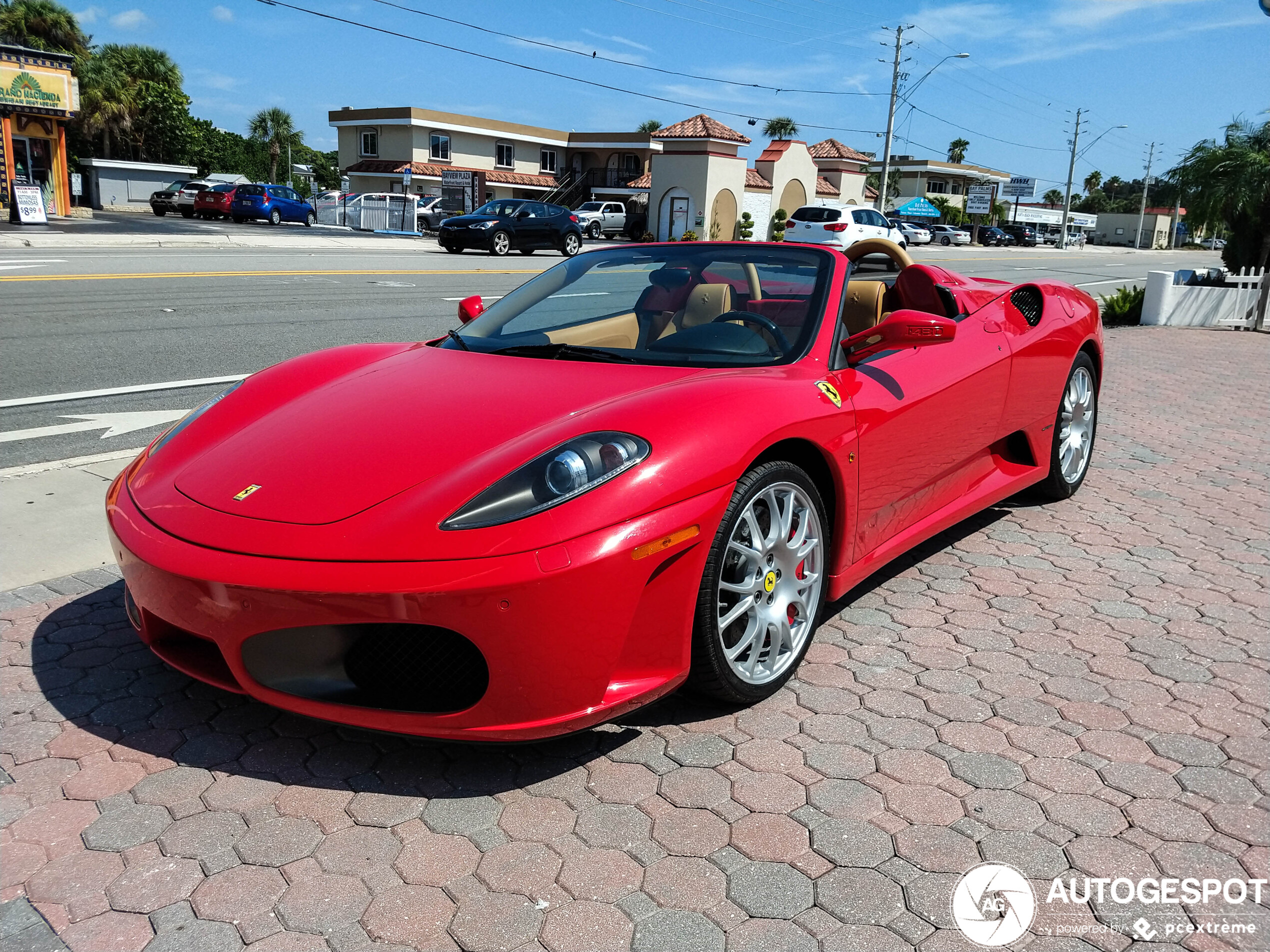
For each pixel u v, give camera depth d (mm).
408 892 1842
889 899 1822
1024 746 2346
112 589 3207
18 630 2918
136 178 46188
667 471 2156
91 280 12375
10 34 46938
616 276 3312
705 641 2289
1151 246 91562
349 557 2002
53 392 6051
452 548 1980
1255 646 2914
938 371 3182
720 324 2914
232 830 2025
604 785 2184
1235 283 13398
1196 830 2029
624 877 1883
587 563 2004
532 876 1885
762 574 2430
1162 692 2623
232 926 1754
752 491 2334
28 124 27375
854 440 2699
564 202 51062
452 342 3162
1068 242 70500
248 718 2463
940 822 2051
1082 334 4094
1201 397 7090
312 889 1853
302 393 2834
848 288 3604
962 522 4074
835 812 2084
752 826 2037
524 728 2080
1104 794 2152
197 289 11914
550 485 2068
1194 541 3840
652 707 2535
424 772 2236
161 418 5430
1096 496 4457
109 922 1763
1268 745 2363
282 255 19375
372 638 2113
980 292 3740
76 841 1985
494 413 2432
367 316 10047
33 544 3535
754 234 40719
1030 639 2949
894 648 2885
